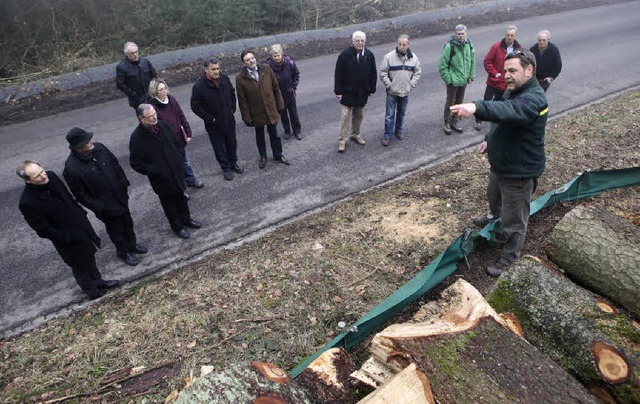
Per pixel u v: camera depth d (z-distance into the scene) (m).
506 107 3.33
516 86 3.66
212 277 4.80
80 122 8.67
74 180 4.41
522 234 4.30
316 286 4.48
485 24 13.91
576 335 2.98
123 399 3.49
